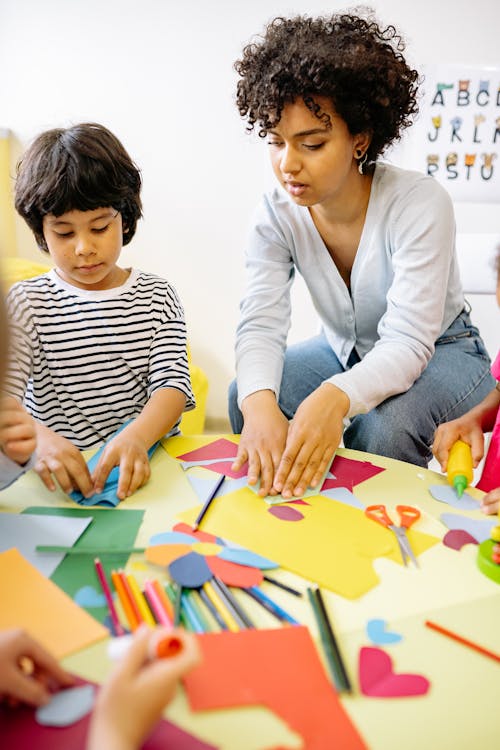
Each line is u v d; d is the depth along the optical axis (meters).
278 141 0.94
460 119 1.84
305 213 1.13
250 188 1.98
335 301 1.21
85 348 1.06
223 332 2.13
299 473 0.79
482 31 1.78
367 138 1.01
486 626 0.54
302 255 1.18
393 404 1.06
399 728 0.43
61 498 0.74
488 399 1.02
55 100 1.96
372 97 0.94
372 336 1.23
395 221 1.06
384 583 0.59
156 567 0.60
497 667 0.49
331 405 0.89
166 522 0.69
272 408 0.93
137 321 1.08
